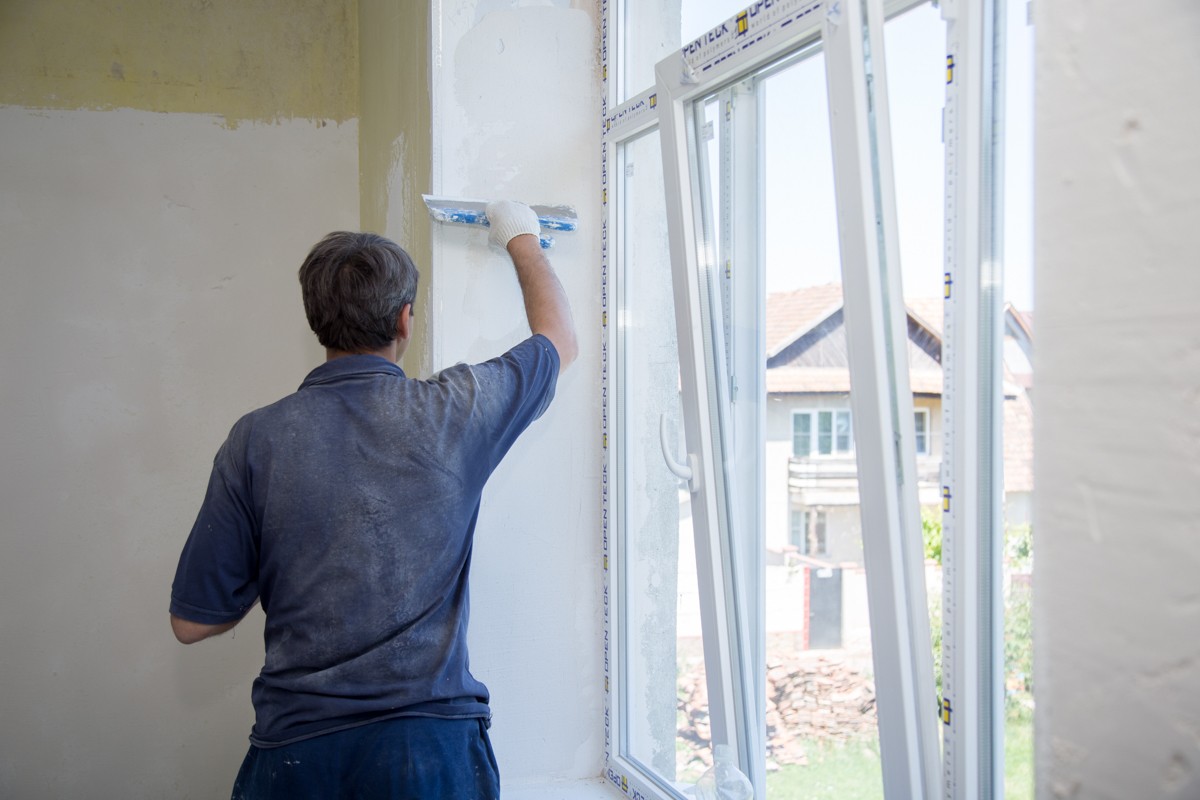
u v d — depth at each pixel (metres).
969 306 0.98
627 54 1.93
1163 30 0.55
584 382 2.01
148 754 2.68
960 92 0.97
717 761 1.56
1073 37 0.59
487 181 1.90
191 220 2.66
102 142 2.57
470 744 1.33
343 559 1.26
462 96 1.86
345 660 1.26
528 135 1.93
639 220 1.95
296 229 2.75
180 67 2.63
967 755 1.04
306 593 1.26
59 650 2.60
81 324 2.58
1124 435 0.57
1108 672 0.58
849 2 1.04
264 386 2.74
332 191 2.78
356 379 1.34
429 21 1.85
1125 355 0.57
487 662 1.95
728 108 1.49
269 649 1.31
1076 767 0.60
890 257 1.06
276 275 2.74
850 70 1.05
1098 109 0.58
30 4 2.49
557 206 1.90
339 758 1.23
